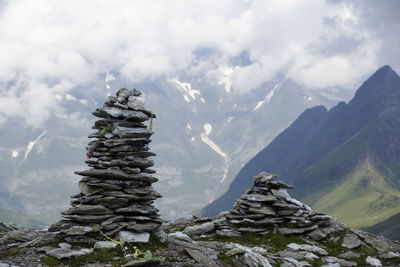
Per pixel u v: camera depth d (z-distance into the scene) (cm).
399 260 2875
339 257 2861
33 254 2030
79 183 2417
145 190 2427
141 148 2506
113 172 2352
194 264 2080
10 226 3031
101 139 2512
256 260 2273
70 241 2197
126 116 2488
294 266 2430
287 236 3139
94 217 2286
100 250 2112
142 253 2125
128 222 2341
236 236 3127
